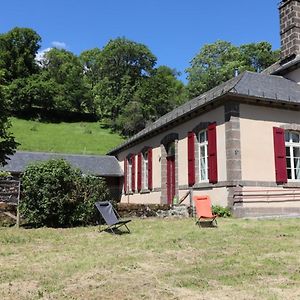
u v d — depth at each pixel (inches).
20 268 274.4
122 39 2866.6
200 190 628.7
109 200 540.1
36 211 481.7
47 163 496.4
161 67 2878.9
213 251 321.7
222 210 539.8
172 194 761.0
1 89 540.1
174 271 261.6
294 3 727.7
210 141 600.7
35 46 2886.3
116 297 206.8
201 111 631.8
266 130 580.4
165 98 2233.0
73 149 1829.5
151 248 337.7
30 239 387.2
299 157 615.2
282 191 574.2
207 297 205.5
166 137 776.3
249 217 526.9
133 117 2144.4
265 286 224.2
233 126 553.9
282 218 511.2
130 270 265.4
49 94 2511.1
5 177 548.4
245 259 292.5
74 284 234.1
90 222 509.4
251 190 551.8
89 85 2906.0
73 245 357.4
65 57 3107.8
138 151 954.1
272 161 577.0
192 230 423.5
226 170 558.9
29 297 209.6
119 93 2608.3
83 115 2593.5
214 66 2015.3
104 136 2142.0
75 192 494.6
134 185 971.9
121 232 425.4
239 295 208.1
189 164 662.5
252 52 2048.5
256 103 576.7
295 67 690.2
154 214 584.1
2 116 544.4
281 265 272.1
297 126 605.9
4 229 457.7
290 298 202.1
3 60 2657.5
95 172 1074.1
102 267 274.4
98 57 2979.8
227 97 555.8
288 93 626.5
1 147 543.2
